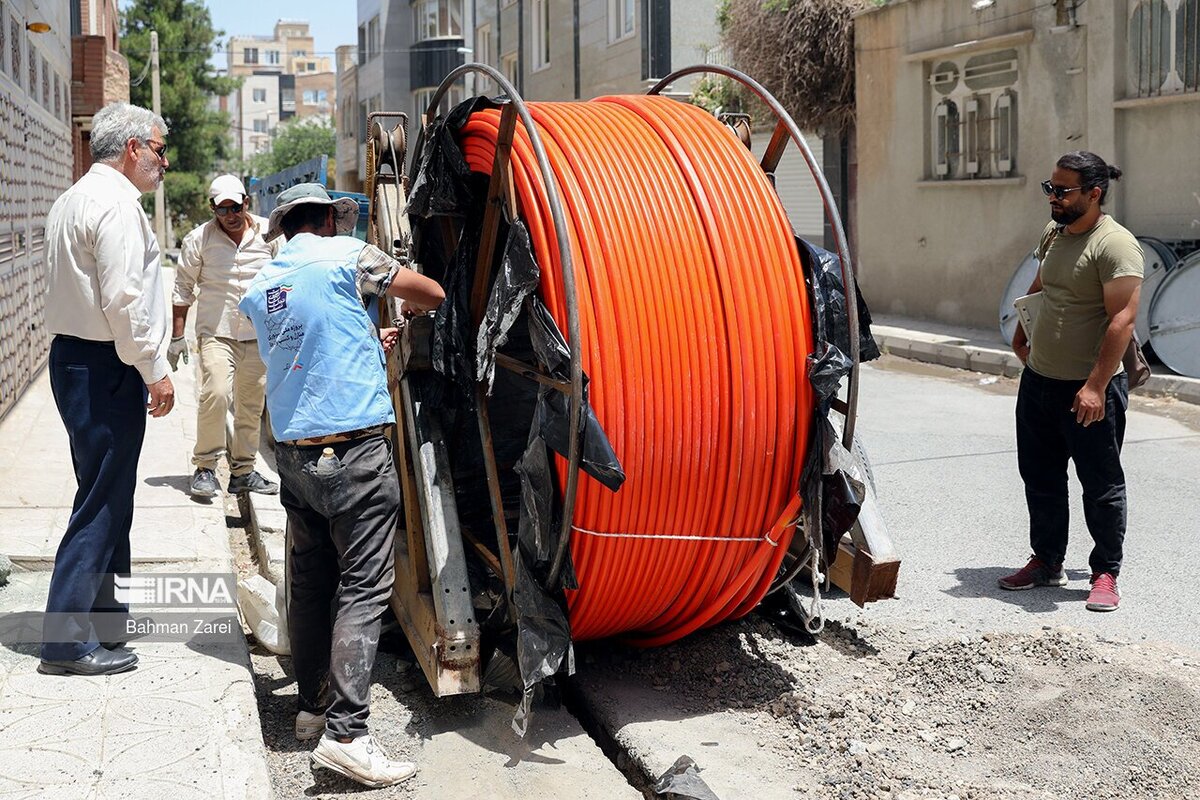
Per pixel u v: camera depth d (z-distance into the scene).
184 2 55.66
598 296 4.27
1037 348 5.98
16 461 8.09
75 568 4.55
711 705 4.72
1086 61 14.00
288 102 142.88
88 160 23.06
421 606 4.84
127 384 4.61
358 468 4.25
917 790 3.97
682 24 25.23
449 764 4.32
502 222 5.21
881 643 5.33
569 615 4.70
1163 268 12.38
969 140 16.27
